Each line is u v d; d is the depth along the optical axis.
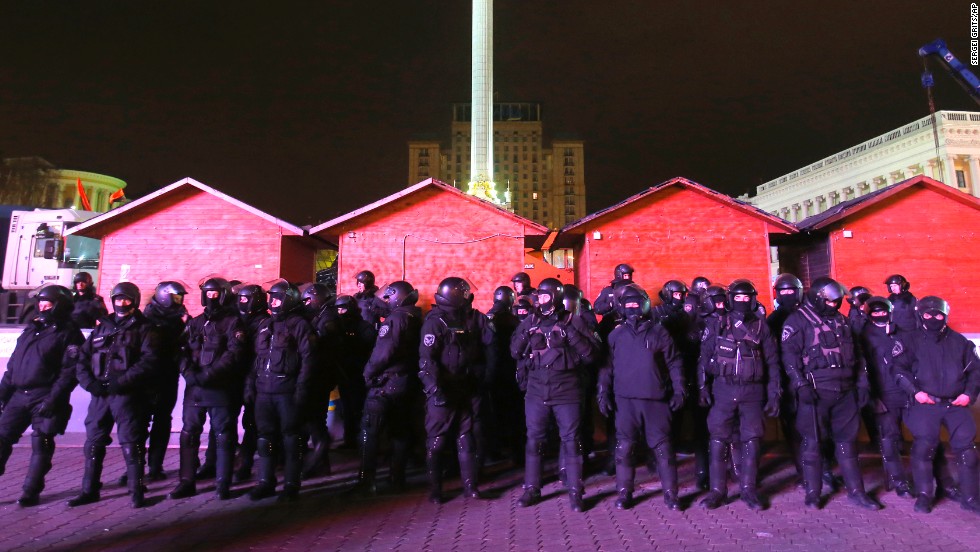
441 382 6.03
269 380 6.11
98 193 71.94
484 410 7.52
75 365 6.10
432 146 142.00
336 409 8.96
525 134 142.12
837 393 5.67
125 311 6.07
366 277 8.98
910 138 61.09
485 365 6.91
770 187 80.75
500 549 4.73
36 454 6.08
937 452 6.06
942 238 11.95
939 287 11.77
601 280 11.91
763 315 5.91
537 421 5.95
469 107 145.25
